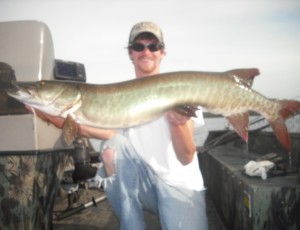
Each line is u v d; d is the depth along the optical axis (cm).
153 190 149
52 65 156
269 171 131
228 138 230
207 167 231
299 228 109
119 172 148
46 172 144
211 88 120
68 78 164
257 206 111
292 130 165
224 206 163
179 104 122
